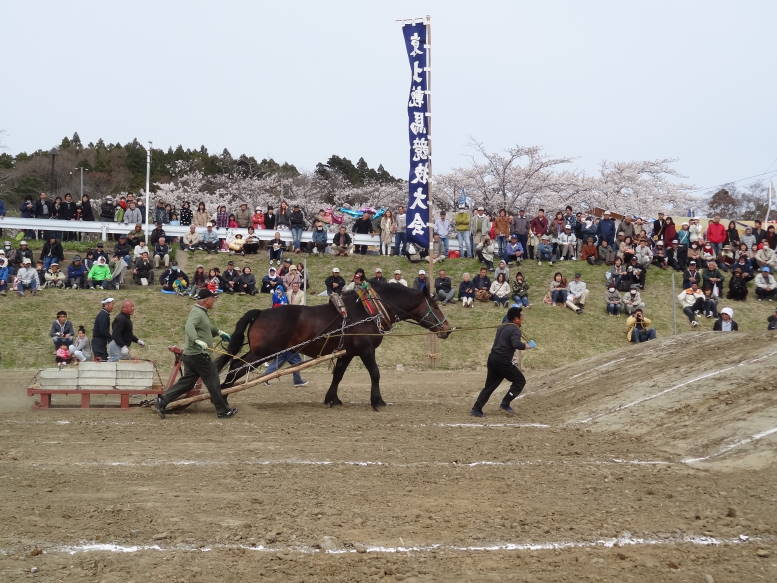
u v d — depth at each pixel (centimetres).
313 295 3011
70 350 2319
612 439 1201
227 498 826
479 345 2711
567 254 3488
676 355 1631
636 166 5728
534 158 5325
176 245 3472
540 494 860
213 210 6266
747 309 3041
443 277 3042
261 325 1463
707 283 3047
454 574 624
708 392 1318
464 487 886
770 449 1017
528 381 1864
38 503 798
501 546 689
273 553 664
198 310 1366
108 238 3634
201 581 604
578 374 1745
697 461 1035
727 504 826
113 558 648
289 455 1050
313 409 1514
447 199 5416
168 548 674
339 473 948
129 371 1446
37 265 3011
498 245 3422
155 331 2658
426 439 1189
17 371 2266
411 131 2730
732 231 3394
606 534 723
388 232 3553
